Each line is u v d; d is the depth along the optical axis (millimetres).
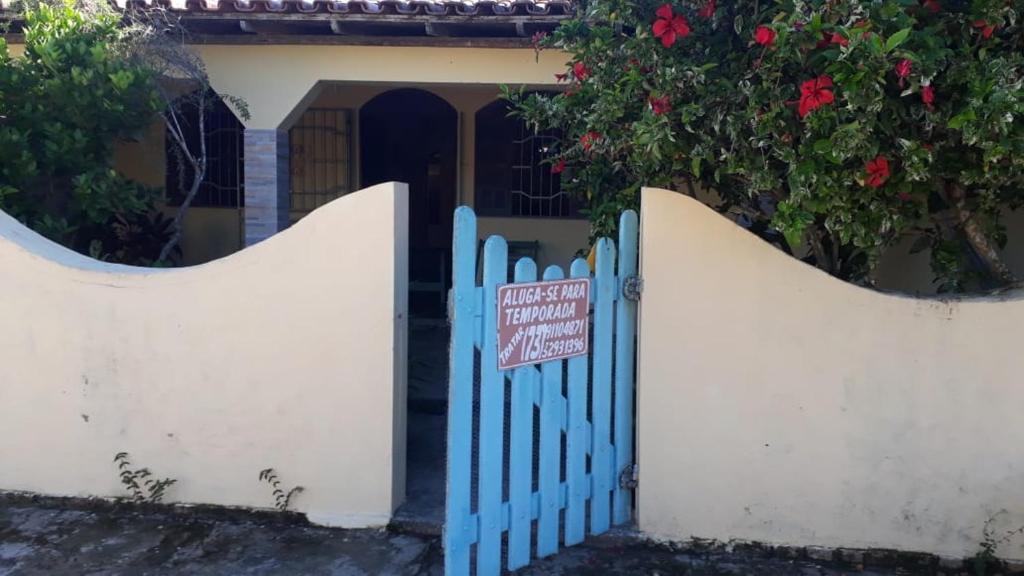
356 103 9516
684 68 3545
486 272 3516
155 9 6270
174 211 9438
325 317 4207
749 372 4000
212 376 4344
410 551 4059
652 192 3982
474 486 3916
